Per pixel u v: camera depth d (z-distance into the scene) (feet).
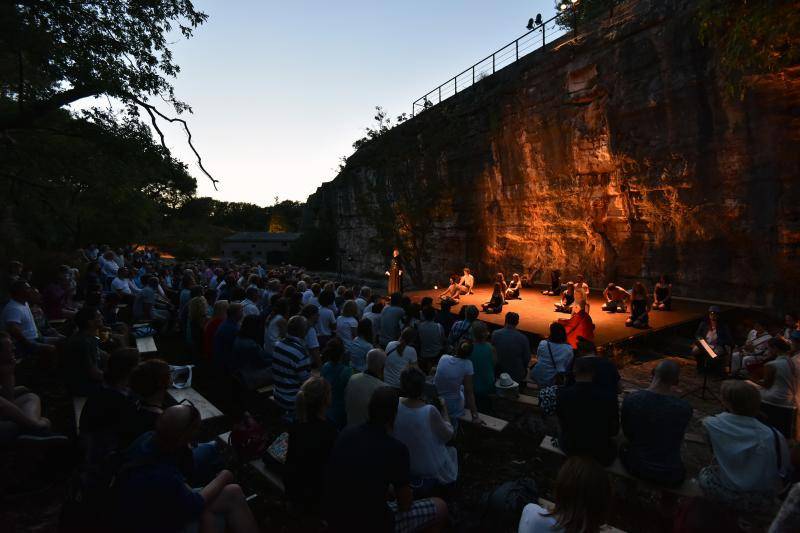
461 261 82.79
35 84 42.29
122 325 29.50
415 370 13.29
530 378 26.86
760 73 37.50
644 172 50.24
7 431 13.84
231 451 17.12
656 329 35.27
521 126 66.18
